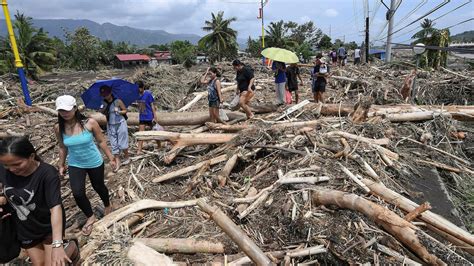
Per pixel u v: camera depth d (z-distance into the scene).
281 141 5.07
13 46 9.29
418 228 2.85
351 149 4.66
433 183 4.29
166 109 10.16
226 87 11.30
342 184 3.80
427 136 5.57
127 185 4.90
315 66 8.50
